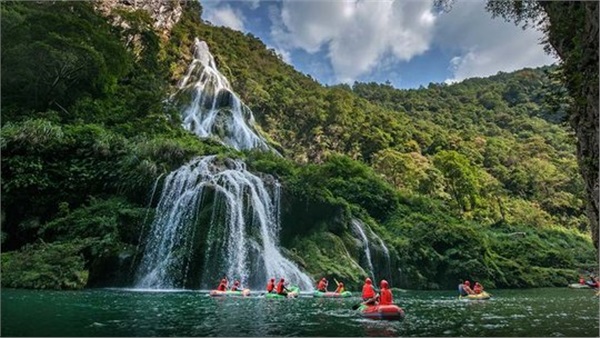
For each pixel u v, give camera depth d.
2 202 22.95
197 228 25.06
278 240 29.06
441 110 113.94
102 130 27.80
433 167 63.88
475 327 12.02
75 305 14.19
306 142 67.56
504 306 18.91
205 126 51.00
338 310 15.28
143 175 25.56
